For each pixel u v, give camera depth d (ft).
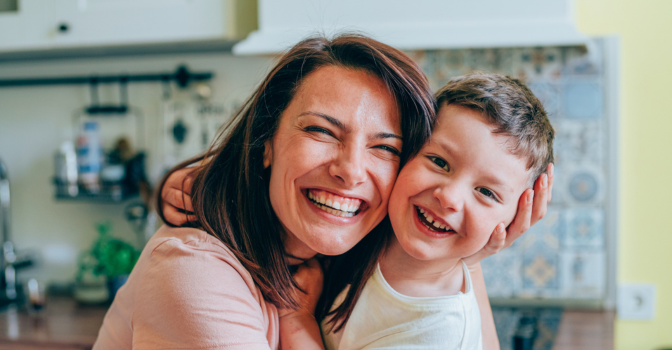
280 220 2.20
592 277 5.13
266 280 2.21
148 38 4.68
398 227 2.10
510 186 2.06
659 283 5.11
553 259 5.19
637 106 5.06
